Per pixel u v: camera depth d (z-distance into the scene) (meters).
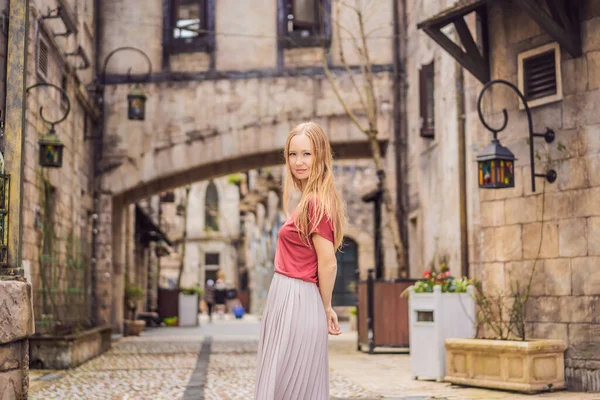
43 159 12.08
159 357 13.74
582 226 8.55
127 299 23.08
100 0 19.73
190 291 30.00
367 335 13.89
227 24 19.53
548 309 8.88
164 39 19.62
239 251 56.56
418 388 8.78
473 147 12.80
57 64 14.84
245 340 19.05
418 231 16.70
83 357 12.57
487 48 9.91
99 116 19.47
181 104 19.45
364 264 33.09
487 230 9.72
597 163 8.43
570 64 8.75
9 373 4.88
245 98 19.36
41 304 12.83
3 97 9.39
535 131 9.15
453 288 9.59
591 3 8.51
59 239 14.55
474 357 8.67
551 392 8.23
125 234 22.95
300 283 3.58
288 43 19.39
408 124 18.62
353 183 33.47
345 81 19.19
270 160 20.25
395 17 19.11
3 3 9.57
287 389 3.49
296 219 3.59
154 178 19.42
